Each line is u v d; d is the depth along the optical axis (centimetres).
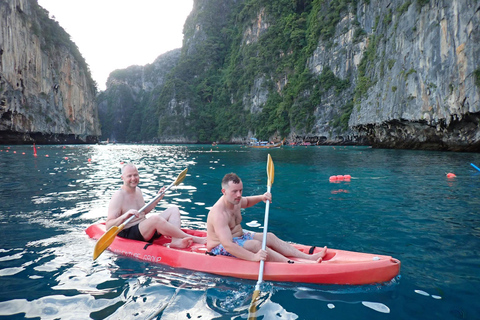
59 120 5634
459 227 438
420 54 2353
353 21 5534
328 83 5809
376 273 279
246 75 8494
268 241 319
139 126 14175
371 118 3158
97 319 224
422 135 2564
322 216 511
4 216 506
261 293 264
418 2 2389
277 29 7694
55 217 502
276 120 7031
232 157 2222
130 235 375
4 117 4278
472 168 1168
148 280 290
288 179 966
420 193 693
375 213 525
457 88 1978
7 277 294
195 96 10094
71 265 323
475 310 233
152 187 820
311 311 235
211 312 235
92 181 906
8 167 1287
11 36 4341
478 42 1850
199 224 467
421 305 241
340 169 1234
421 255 341
